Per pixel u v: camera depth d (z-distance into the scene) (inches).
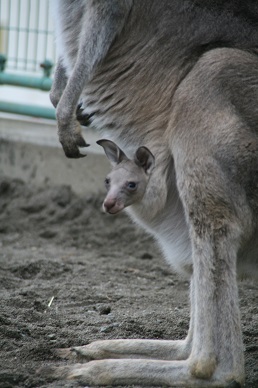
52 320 489.7
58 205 719.1
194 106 417.1
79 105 475.2
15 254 633.6
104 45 452.8
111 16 450.6
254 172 405.4
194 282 410.3
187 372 397.7
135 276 596.4
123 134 458.3
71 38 478.0
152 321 491.8
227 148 405.1
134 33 454.9
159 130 440.1
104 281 580.1
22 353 436.5
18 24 768.9
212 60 422.9
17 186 743.7
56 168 738.2
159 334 474.6
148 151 421.1
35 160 746.8
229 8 445.7
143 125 448.1
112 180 417.4
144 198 425.4
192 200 408.5
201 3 446.9
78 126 452.4
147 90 448.5
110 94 460.4
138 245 661.9
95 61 452.8
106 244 672.4
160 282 587.2
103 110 465.1
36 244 668.1
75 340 457.4
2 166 759.7
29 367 422.9
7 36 772.6
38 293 541.6
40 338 459.2
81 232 688.4
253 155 404.5
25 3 821.2
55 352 438.9
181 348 432.5
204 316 397.7
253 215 409.7
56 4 484.1
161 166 431.5
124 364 408.8
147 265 621.3
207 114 413.1
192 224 408.5
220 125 408.8
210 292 398.6
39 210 720.3
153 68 448.1
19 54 826.8
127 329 477.4
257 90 415.5
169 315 503.5
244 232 407.2
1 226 696.4
